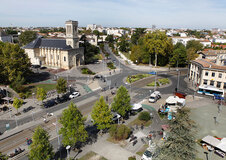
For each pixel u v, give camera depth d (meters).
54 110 54.53
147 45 114.00
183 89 72.75
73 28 101.75
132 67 114.12
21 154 35.16
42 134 29.02
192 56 113.38
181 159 25.64
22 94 62.84
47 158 28.23
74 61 106.12
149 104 58.03
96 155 34.28
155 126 44.41
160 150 28.30
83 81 83.75
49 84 78.44
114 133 38.56
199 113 52.06
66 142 32.44
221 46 179.75
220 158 33.09
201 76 73.50
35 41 113.50
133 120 47.44
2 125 46.28
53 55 107.75
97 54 160.12
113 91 70.38
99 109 38.88
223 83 68.69
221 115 50.88
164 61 115.25
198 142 38.03
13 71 72.19
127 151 35.31
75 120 33.06
